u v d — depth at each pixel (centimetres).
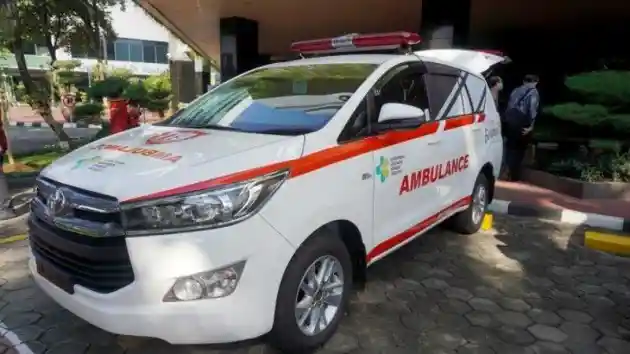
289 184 261
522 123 789
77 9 1348
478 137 486
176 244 231
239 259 239
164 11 1151
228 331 241
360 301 367
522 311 357
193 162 254
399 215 361
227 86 408
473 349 305
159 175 244
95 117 1955
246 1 1039
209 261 233
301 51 464
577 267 442
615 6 1077
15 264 432
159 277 231
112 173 254
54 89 1862
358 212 310
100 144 317
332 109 319
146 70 4375
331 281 302
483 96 519
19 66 1258
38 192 287
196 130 328
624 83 692
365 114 329
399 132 353
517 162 822
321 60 402
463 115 461
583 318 348
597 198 681
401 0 999
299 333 277
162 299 232
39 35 1305
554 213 592
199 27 1357
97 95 1328
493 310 357
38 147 1449
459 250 480
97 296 244
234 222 238
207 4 1077
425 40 869
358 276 339
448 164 427
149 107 1969
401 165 354
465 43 855
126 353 296
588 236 497
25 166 1088
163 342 307
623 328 334
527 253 475
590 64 1341
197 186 237
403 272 425
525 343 313
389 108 325
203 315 235
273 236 251
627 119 700
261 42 1664
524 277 418
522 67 1498
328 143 294
